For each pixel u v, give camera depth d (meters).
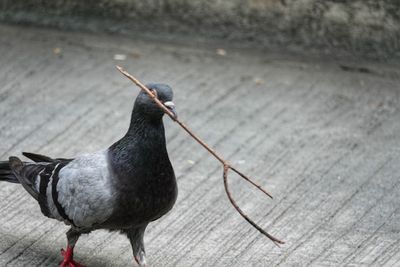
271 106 10.49
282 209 8.51
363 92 10.82
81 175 7.03
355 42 11.41
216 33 11.91
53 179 7.29
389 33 11.23
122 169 6.96
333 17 11.38
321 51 11.59
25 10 12.21
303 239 8.02
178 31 12.00
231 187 8.88
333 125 10.09
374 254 7.79
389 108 10.47
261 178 9.05
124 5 11.97
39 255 7.67
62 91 10.70
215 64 11.49
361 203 8.60
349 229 8.18
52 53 11.58
